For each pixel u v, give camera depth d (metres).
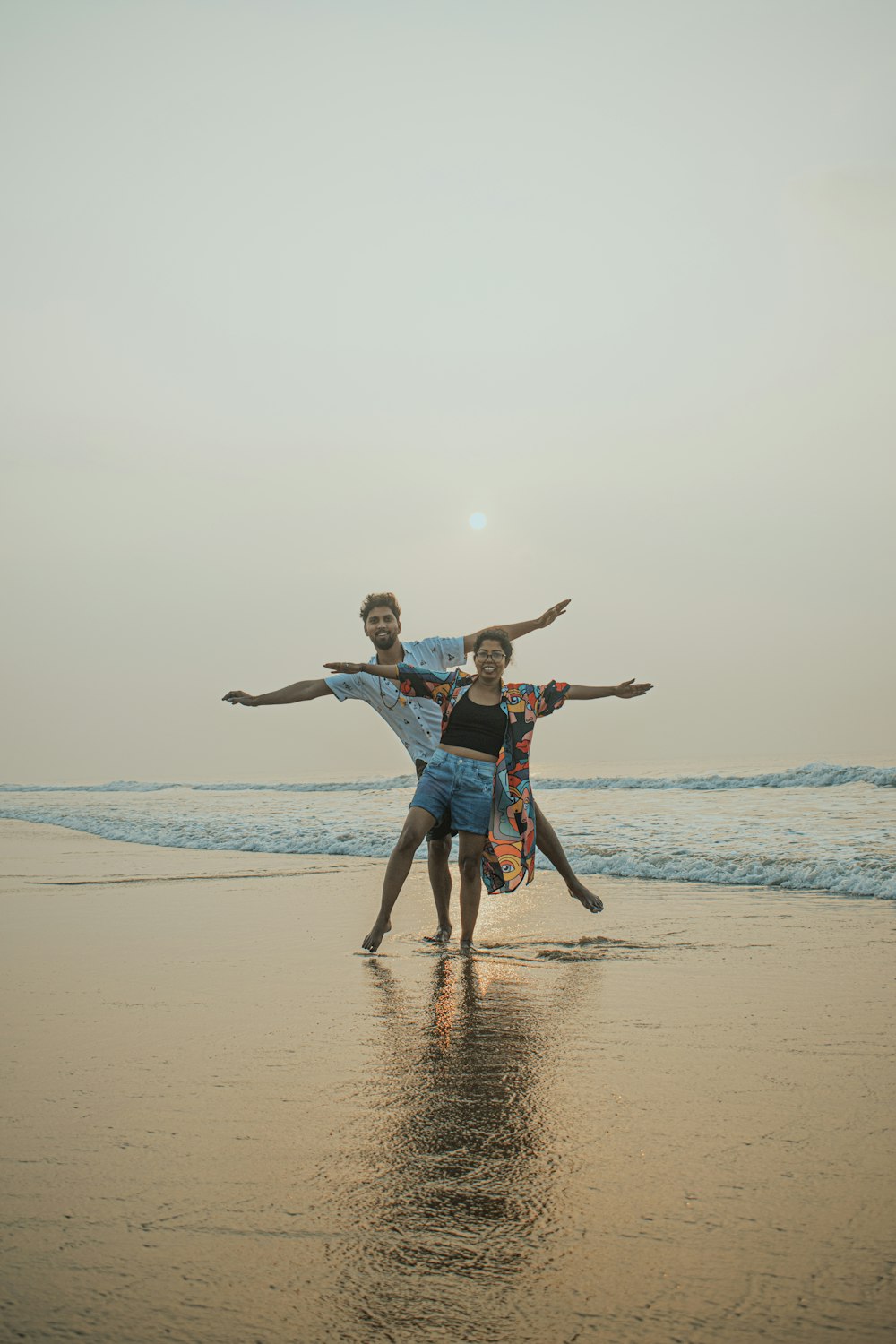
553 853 5.89
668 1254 1.78
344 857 9.84
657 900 6.39
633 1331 1.53
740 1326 1.54
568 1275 1.71
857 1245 1.79
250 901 6.82
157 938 5.40
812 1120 2.46
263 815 17.09
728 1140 2.33
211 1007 3.80
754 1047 3.12
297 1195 2.05
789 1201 1.99
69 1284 1.70
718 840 9.68
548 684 5.31
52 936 5.49
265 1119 2.53
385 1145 2.34
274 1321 1.58
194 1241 1.85
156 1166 2.22
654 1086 2.76
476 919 5.08
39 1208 2.00
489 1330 1.55
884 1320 1.55
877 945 4.73
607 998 3.82
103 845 12.59
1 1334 1.54
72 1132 2.45
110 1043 3.29
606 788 26.05
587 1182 2.11
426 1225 1.91
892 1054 3.01
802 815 12.91
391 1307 1.62
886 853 8.02
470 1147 2.32
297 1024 3.53
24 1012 3.76
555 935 5.31
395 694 5.57
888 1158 2.20
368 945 4.94
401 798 25.42
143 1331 1.55
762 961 4.43
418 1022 3.53
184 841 12.20
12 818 21.12
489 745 5.19
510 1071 2.93
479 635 5.21
